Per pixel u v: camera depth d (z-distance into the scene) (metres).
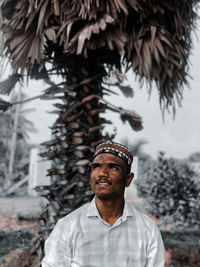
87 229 1.30
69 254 1.31
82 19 3.05
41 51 3.01
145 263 1.33
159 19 3.33
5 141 19.28
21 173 16.94
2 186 16.86
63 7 3.05
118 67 3.78
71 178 2.99
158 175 6.22
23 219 5.29
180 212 5.93
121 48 3.04
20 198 12.40
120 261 1.29
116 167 1.32
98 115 3.18
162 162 6.40
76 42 3.03
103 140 3.07
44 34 3.13
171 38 3.35
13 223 5.09
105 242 1.29
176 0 3.34
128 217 1.35
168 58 3.29
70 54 3.21
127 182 1.40
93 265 1.27
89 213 1.32
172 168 6.29
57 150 3.12
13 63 3.26
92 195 2.97
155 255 1.33
